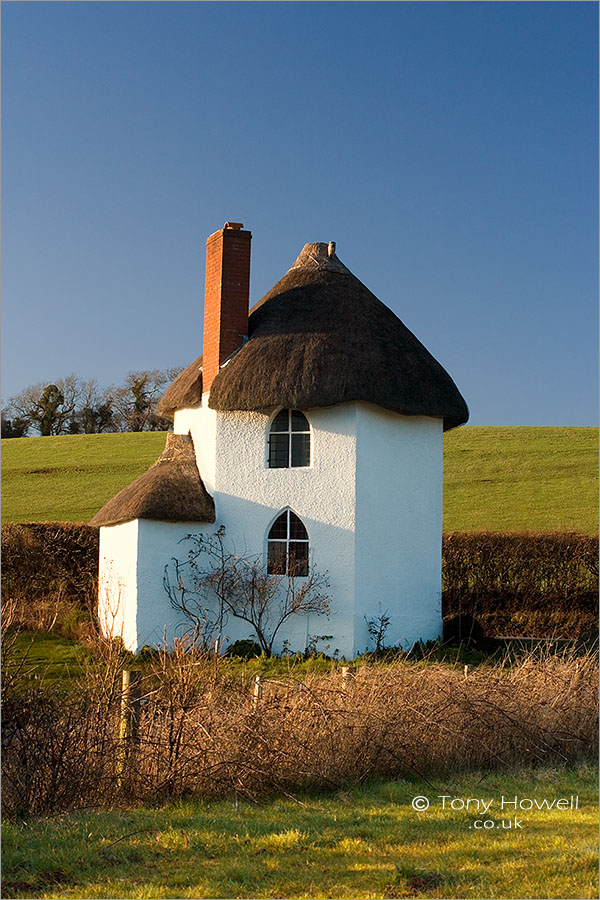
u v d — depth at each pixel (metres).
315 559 19.47
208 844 8.17
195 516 19.86
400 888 7.19
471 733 10.95
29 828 8.47
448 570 25.84
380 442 19.97
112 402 76.25
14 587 27.12
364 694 10.74
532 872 7.50
